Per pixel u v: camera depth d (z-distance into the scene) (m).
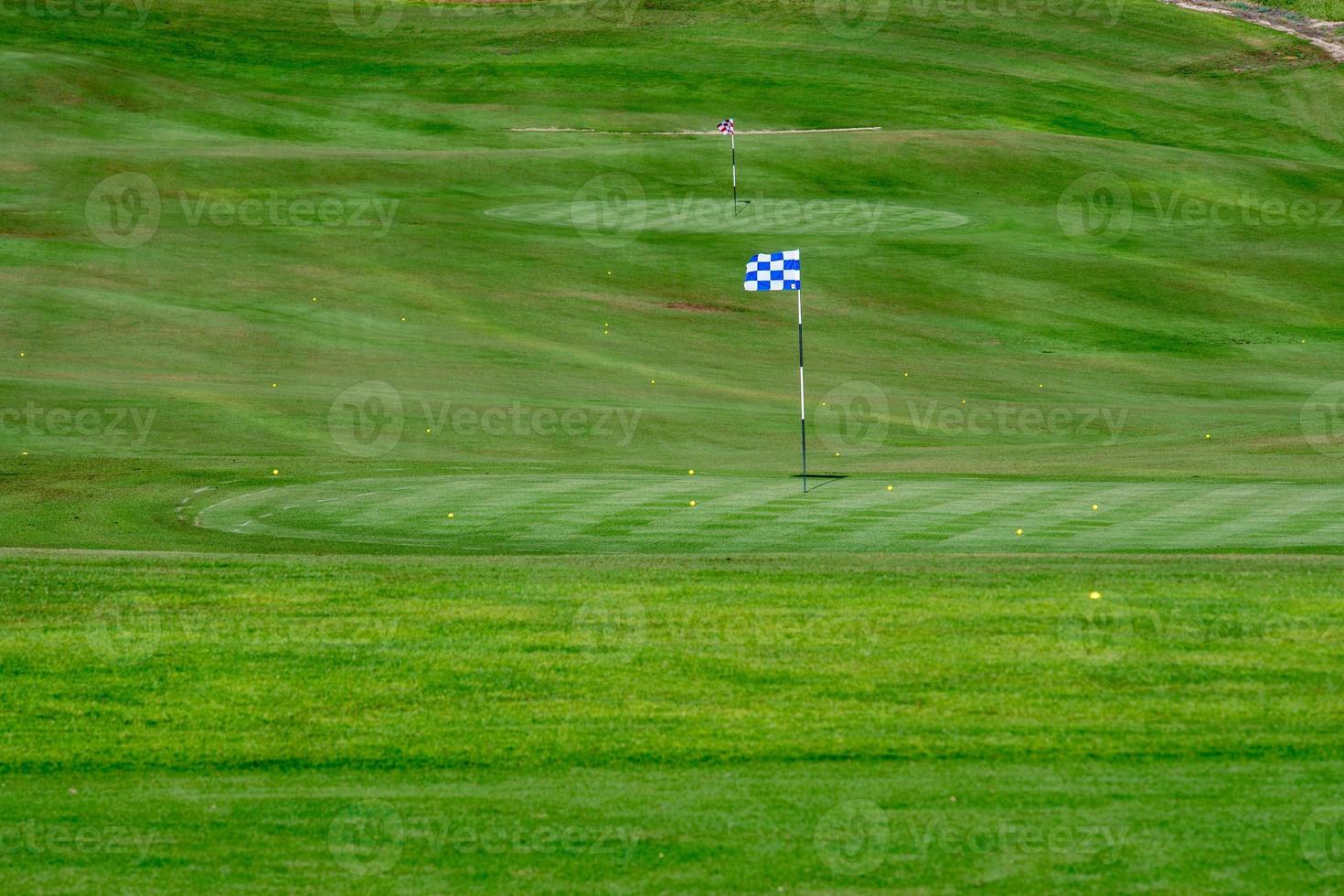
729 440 93.00
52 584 46.81
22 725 35.31
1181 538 56.28
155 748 33.97
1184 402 113.56
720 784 31.16
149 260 135.62
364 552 56.25
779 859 27.28
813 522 60.47
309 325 120.38
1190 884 25.86
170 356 109.25
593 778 31.70
